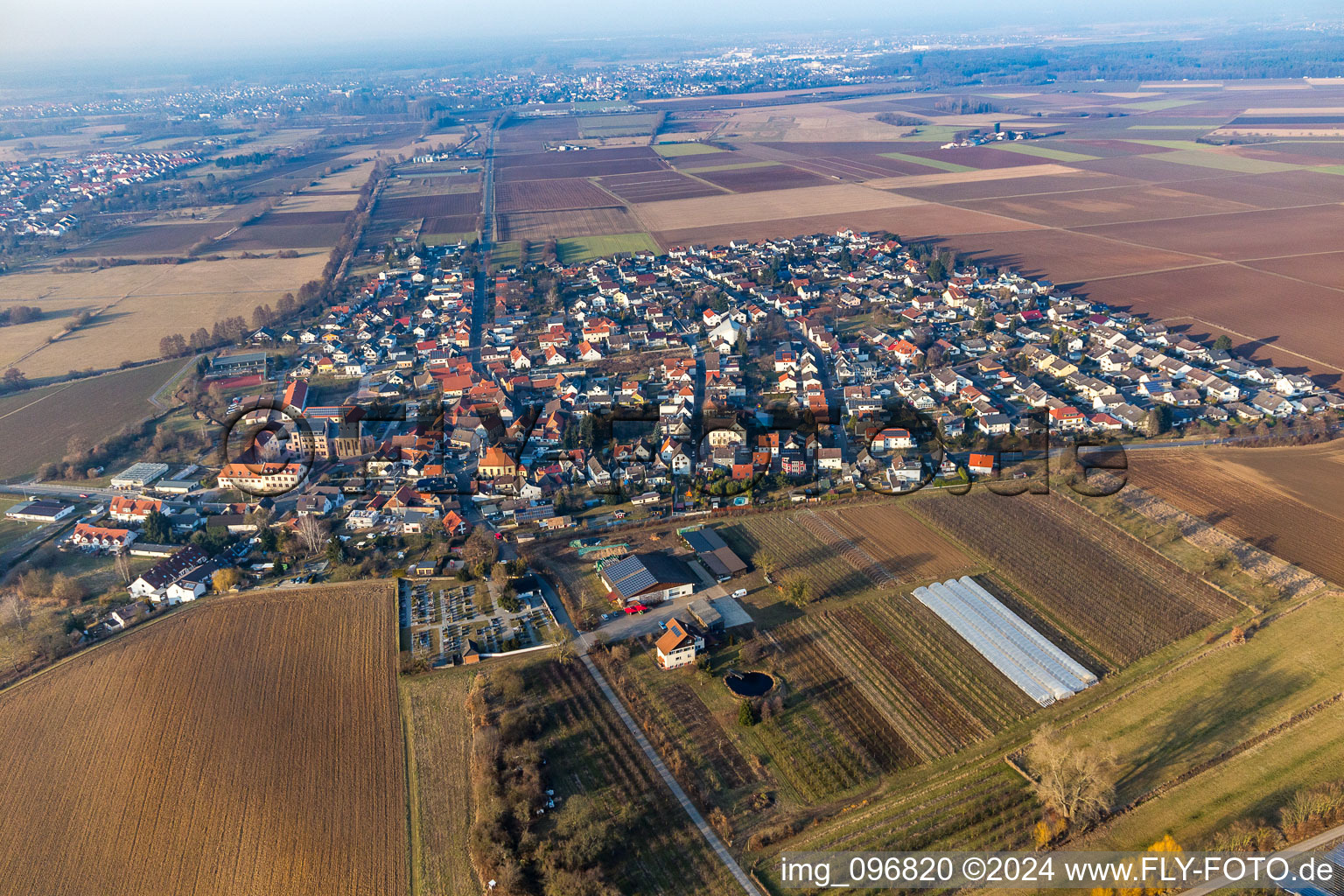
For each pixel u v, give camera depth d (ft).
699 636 453.58
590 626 476.95
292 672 441.27
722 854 334.85
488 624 481.46
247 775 373.20
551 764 380.37
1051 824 336.29
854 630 468.75
